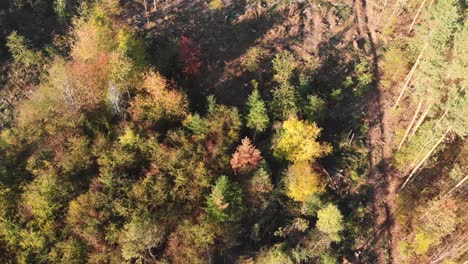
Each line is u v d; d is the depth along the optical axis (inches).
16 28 2625.5
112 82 2250.2
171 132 2228.1
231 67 2657.5
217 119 2263.8
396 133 2529.5
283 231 2149.4
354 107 2596.0
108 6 2719.0
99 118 2290.8
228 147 2234.3
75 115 2276.1
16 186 2121.1
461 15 2188.7
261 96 2539.4
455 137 2459.4
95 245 1955.0
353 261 2145.7
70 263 1930.4
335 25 2923.2
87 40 2363.4
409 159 2404.0
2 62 2513.5
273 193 2190.0
